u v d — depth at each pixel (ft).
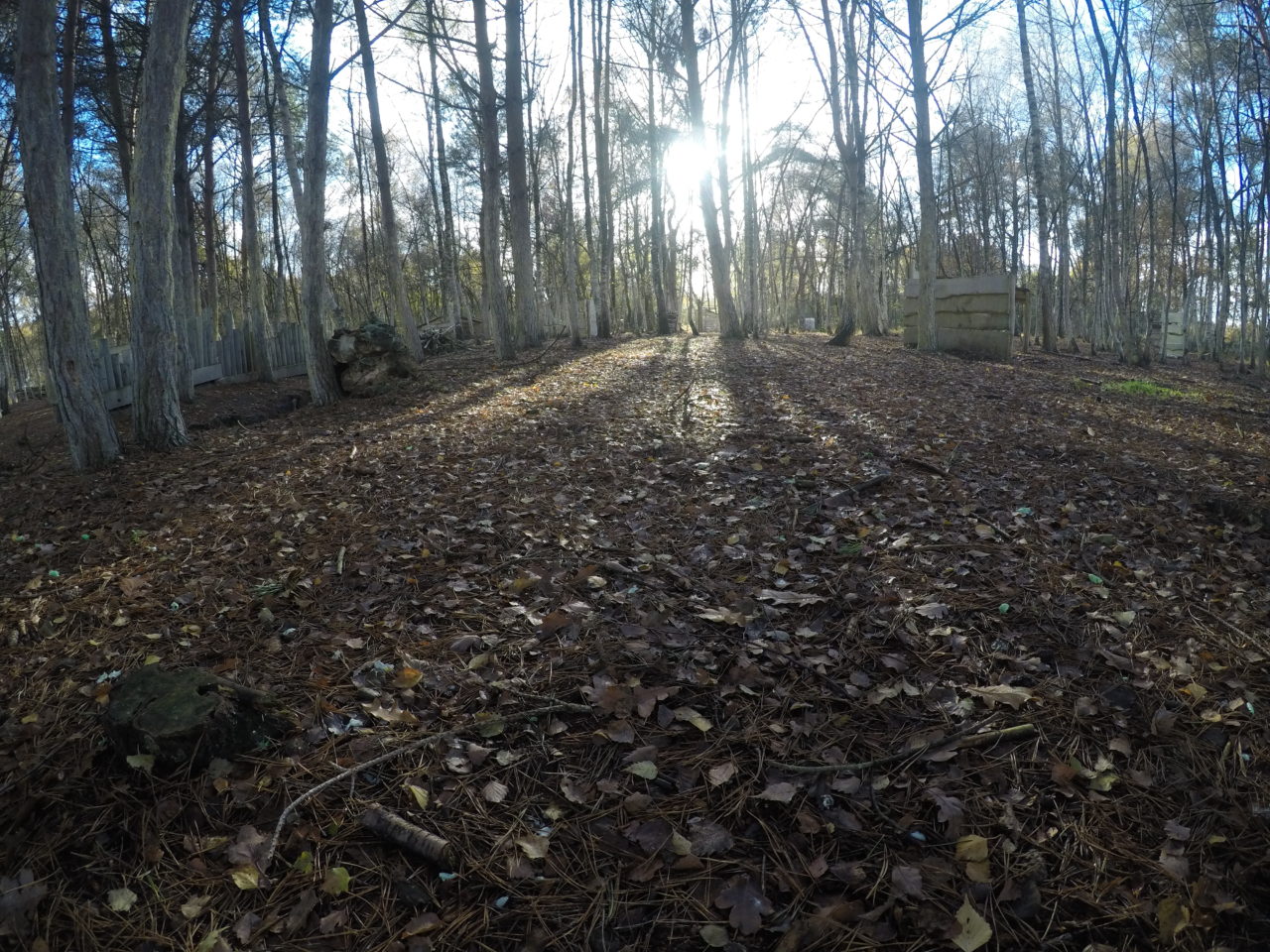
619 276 148.56
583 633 10.85
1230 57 56.95
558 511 15.94
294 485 18.79
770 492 16.72
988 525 14.57
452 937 6.43
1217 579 12.46
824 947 6.23
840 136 63.31
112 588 13.11
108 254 111.14
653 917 6.57
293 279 113.29
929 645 10.43
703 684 9.52
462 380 38.06
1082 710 8.96
